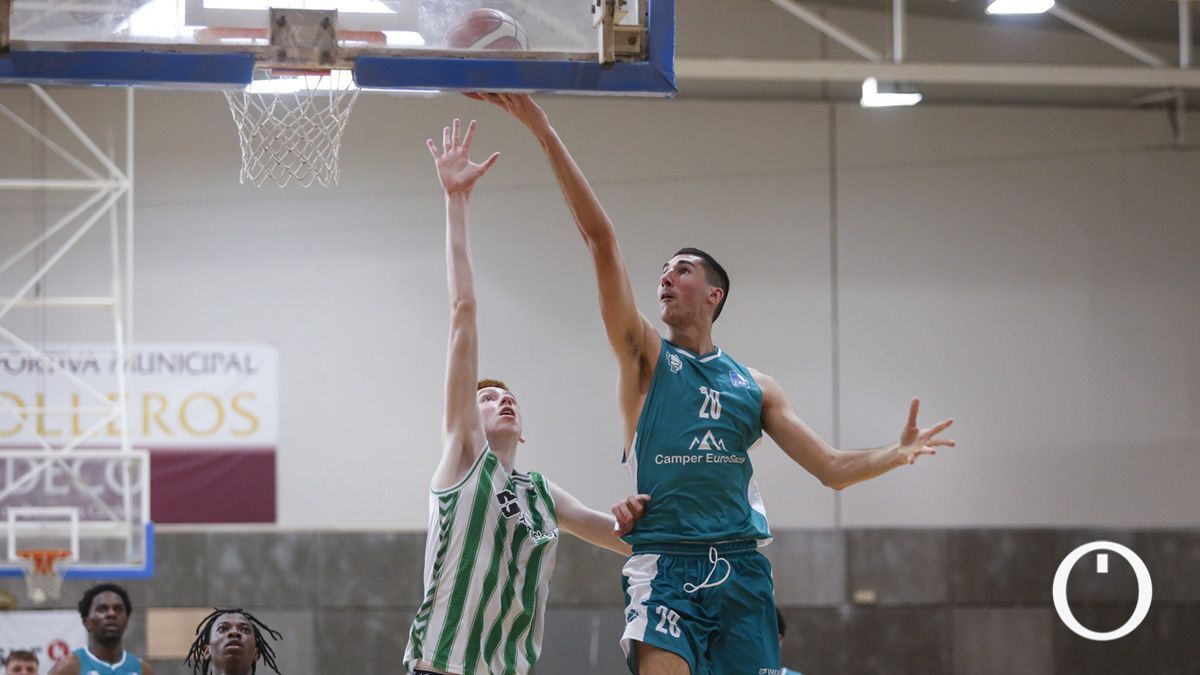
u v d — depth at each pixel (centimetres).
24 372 2089
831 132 2255
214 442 2120
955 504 2200
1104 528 2205
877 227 2244
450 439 746
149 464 2092
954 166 2256
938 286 2238
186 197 2158
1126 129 2278
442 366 2170
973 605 2175
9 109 2144
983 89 2272
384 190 2195
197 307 2142
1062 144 2270
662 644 693
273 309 2155
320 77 797
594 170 2225
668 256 2214
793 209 2238
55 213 2133
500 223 2208
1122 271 2255
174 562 2088
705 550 719
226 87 754
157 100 2172
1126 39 2275
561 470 2167
